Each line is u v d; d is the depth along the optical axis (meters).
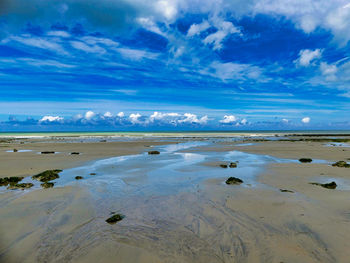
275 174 10.73
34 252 4.25
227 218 5.72
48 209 6.34
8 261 3.97
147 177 10.23
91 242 4.61
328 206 6.43
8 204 6.71
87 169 12.19
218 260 4.04
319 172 11.06
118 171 11.64
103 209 6.38
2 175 10.72
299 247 4.37
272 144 30.22
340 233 4.86
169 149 23.72
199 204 6.73
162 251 4.30
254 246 4.45
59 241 4.64
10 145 28.70
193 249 4.37
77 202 6.91
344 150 21.55
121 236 4.85
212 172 11.34
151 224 5.44
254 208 6.34
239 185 8.77
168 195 7.61
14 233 4.96
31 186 8.66
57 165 13.42
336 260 3.96
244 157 17.02
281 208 6.30
